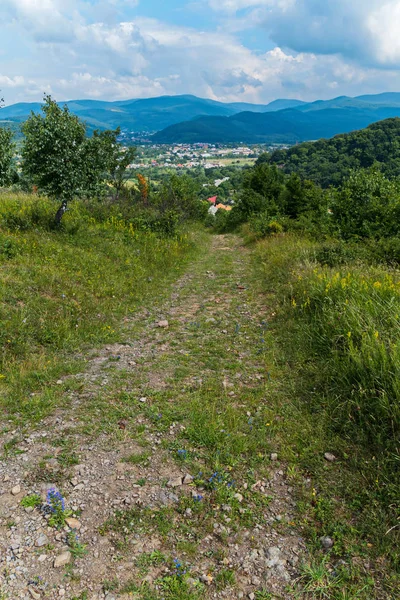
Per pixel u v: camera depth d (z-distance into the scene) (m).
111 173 21.38
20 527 3.13
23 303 7.46
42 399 5.06
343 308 6.35
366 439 3.94
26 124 12.16
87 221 16.14
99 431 4.46
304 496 3.46
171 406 4.96
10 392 5.14
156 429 4.51
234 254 17.52
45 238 11.72
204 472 3.81
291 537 3.09
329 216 17.52
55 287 8.57
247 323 8.04
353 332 5.65
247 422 4.58
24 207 13.93
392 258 10.57
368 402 4.31
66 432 4.42
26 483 3.62
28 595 2.59
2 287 7.60
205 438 4.27
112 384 5.58
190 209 32.78
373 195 16.11
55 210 15.38
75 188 12.40
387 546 2.87
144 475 3.77
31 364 5.81
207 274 13.12
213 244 22.19
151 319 8.52
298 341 6.48
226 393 5.28
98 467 3.86
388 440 3.74
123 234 15.56
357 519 3.17
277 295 9.41
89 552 2.94
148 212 19.98
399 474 3.39
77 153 12.25
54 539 3.04
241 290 10.82
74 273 9.81
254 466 3.87
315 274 8.99
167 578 2.73
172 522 3.22
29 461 3.91
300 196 26.73
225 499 3.46
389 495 3.27
